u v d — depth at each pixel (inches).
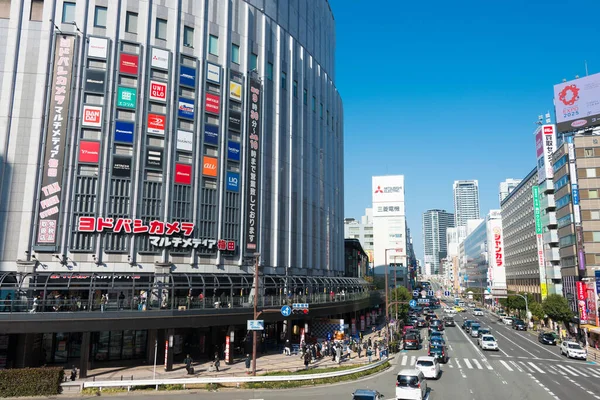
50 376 1175.0
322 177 2989.7
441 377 1515.7
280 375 1368.1
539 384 1397.6
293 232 2514.8
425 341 2630.4
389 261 6540.4
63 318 1362.0
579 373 1627.7
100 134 1798.7
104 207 1766.7
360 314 3211.1
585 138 3176.7
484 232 6909.5
